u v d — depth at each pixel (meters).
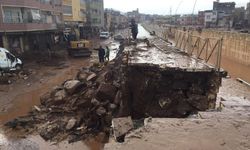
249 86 16.14
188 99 9.76
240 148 4.63
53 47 40.34
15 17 28.67
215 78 9.48
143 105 10.58
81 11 60.97
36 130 12.44
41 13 35.06
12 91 19.41
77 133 11.94
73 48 34.53
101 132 11.70
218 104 9.22
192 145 4.68
